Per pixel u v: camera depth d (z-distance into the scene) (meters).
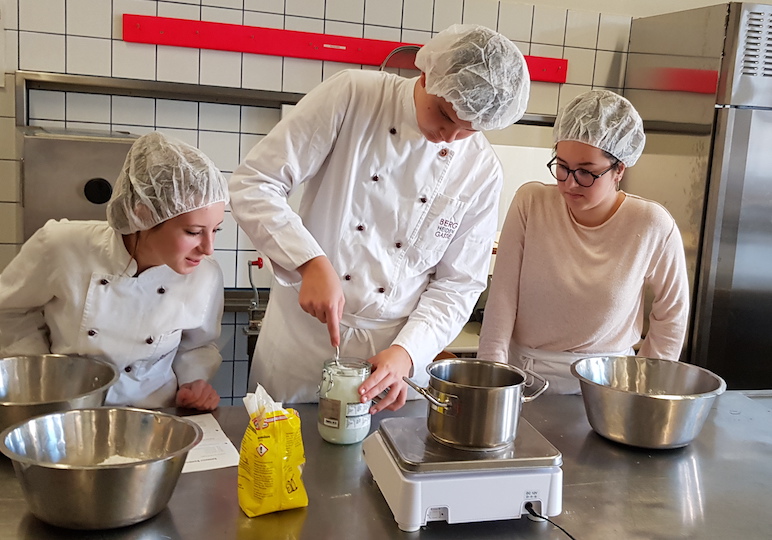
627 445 1.34
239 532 0.95
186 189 1.23
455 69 1.26
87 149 2.09
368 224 1.49
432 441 1.11
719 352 2.56
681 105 2.62
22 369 1.27
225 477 1.11
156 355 1.43
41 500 0.89
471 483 1.02
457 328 1.52
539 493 1.05
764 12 2.38
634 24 2.92
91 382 1.29
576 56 2.92
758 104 2.44
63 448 1.05
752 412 1.60
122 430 1.08
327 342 1.55
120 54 2.45
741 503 1.14
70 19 2.39
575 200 1.64
